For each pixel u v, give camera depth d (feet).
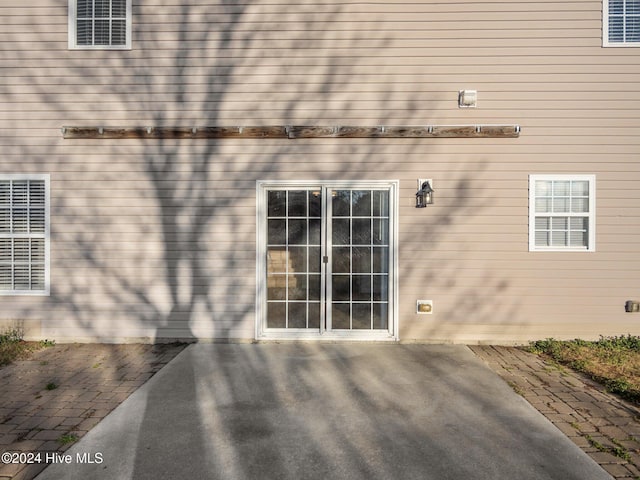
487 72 20.48
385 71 20.59
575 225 20.56
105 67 20.90
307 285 20.85
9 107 20.94
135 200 20.84
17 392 14.75
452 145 20.49
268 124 20.77
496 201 20.44
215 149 20.75
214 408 13.57
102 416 12.98
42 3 20.93
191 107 20.85
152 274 20.83
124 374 16.53
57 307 20.88
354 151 20.63
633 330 20.34
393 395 14.58
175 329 20.77
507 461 10.59
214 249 20.75
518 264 20.42
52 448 11.14
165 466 10.39
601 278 20.40
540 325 20.42
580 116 20.39
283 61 20.71
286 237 20.86
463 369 17.07
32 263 20.95
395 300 20.51
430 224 20.54
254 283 20.72
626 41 20.35
